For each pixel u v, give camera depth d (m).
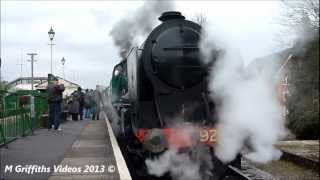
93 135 16.77
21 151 12.36
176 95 11.27
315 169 17.28
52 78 18.61
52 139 15.33
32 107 17.94
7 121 13.89
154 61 11.16
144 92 11.27
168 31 11.30
